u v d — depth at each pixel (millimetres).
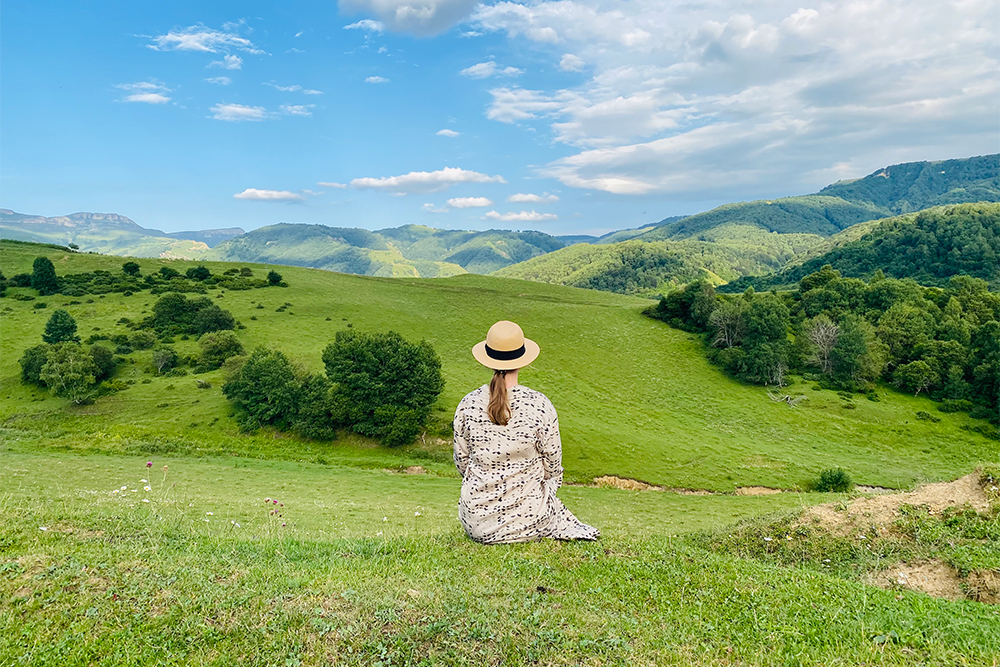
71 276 114312
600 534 8672
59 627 4273
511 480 6551
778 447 66000
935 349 86938
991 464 10391
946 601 6145
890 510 10234
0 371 72062
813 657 4281
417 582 5586
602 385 84000
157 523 9320
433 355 63781
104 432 55500
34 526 7785
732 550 10102
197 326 90438
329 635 4352
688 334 104875
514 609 4973
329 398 57594
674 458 58500
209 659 3977
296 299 112688
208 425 58844
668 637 4633
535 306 118562
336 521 24953
